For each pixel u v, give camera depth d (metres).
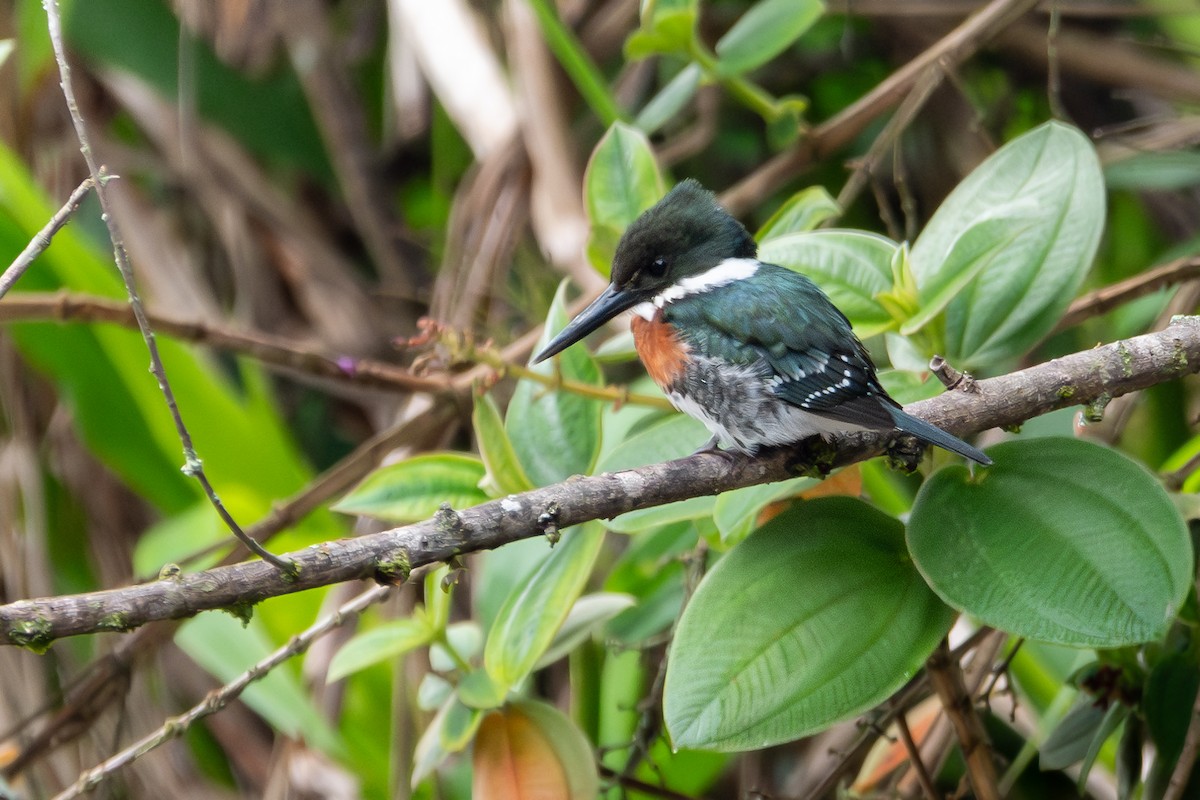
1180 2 6.73
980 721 6.44
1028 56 6.75
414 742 6.52
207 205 7.21
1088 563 6.29
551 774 6.38
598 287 6.60
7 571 6.64
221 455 6.64
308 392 7.46
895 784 6.47
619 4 6.84
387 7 7.88
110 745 6.60
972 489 6.32
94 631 6.21
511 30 6.68
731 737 6.28
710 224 6.45
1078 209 6.38
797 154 6.61
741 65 6.53
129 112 7.58
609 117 6.57
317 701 6.56
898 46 7.09
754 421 6.39
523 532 6.28
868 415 6.33
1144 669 6.40
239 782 6.67
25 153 6.86
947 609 6.30
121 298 6.61
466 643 6.43
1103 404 6.34
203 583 6.23
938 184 6.96
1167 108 6.89
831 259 6.40
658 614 6.54
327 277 7.27
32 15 6.72
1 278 6.26
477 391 6.36
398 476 6.38
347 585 6.57
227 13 7.21
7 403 6.68
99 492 6.71
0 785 6.41
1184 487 6.45
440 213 7.30
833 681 6.29
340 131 7.39
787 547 6.32
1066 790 6.61
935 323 6.38
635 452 6.41
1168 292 6.62
